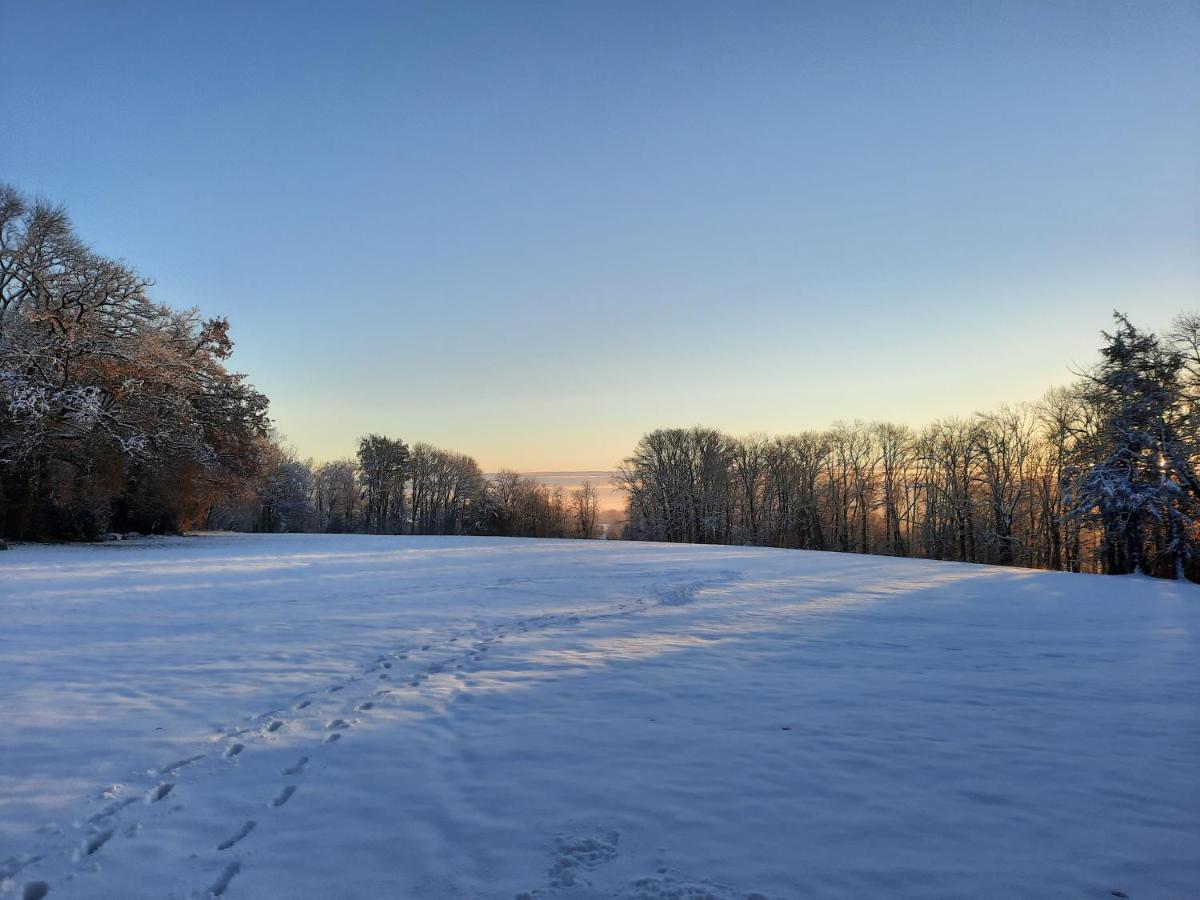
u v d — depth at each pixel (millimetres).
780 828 3820
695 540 66562
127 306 30703
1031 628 11289
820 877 3305
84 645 8820
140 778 4500
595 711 6102
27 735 5289
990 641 9961
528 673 7574
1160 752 5074
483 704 6312
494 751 5051
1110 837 3713
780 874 3334
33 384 25594
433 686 6945
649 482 68125
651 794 4285
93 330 28562
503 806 4117
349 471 87875
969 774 4621
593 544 37719
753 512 66625
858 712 6109
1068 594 17219
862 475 63250
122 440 27594
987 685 7180
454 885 3264
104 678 7098
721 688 6965
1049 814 3996
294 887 3244
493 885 3262
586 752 5035
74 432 26406
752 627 11008
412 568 21328
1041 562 49656
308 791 4324
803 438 65188
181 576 17906
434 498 87375
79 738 5238
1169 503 29938
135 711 5941
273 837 3730
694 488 67750
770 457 66062
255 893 3195
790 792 4312
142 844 3637
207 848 3605
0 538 25344
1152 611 13844
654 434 69688
